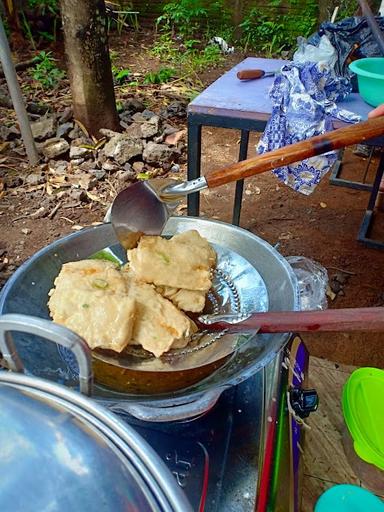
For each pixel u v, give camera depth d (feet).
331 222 9.12
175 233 3.69
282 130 5.68
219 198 9.83
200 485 2.70
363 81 5.97
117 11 20.08
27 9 17.43
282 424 3.03
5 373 1.96
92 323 2.61
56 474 1.59
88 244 3.41
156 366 2.66
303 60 6.78
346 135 2.96
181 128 12.02
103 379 2.62
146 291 2.89
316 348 6.39
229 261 3.46
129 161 10.30
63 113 11.56
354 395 3.81
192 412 2.41
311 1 18.86
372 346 6.43
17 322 1.85
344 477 3.67
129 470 1.68
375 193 8.95
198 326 2.95
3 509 1.50
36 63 15.52
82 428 1.73
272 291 3.14
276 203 9.70
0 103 12.46
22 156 10.52
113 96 11.19
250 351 2.80
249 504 2.63
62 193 9.44
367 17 7.04
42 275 3.11
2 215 8.84
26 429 1.68
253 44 19.62
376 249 8.38
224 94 6.58
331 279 7.60
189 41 18.90
